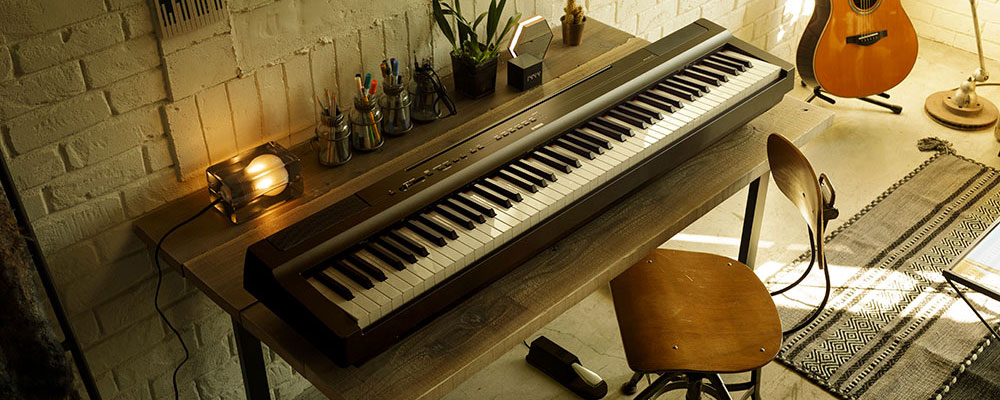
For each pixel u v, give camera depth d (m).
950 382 2.63
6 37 1.64
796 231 3.27
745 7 3.76
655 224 2.03
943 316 2.87
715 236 3.23
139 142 1.93
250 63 2.02
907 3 4.61
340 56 2.21
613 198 2.02
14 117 1.72
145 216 2.02
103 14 1.74
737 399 2.59
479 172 1.93
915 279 3.03
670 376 2.31
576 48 2.62
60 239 1.91
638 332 2.12
